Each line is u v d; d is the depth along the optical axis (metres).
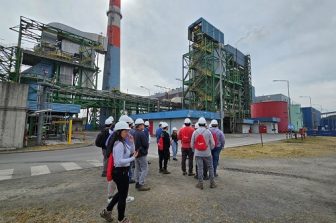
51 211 4.60
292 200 5.25
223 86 51.12
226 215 4.33
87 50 49.47
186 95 55.72
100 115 55.50
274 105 56.94
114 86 56.59
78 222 4.06
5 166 10.05
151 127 39.72
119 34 59.78
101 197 5.48
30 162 11.30
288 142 24.06
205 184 6.71
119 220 3.84
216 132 7.66
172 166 9.93
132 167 7.17
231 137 33.81
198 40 50.16
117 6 60.12
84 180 7.24
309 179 7.38
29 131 26.06
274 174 8.14
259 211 4.55
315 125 65.75
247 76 60.84
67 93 38.34
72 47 46.56
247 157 12.67
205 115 36.59
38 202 5.14
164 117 36.81
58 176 7.87
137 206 4.82
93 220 4.14
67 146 20.41
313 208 4.75
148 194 5.68
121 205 3.81
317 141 26.06
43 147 19.47
